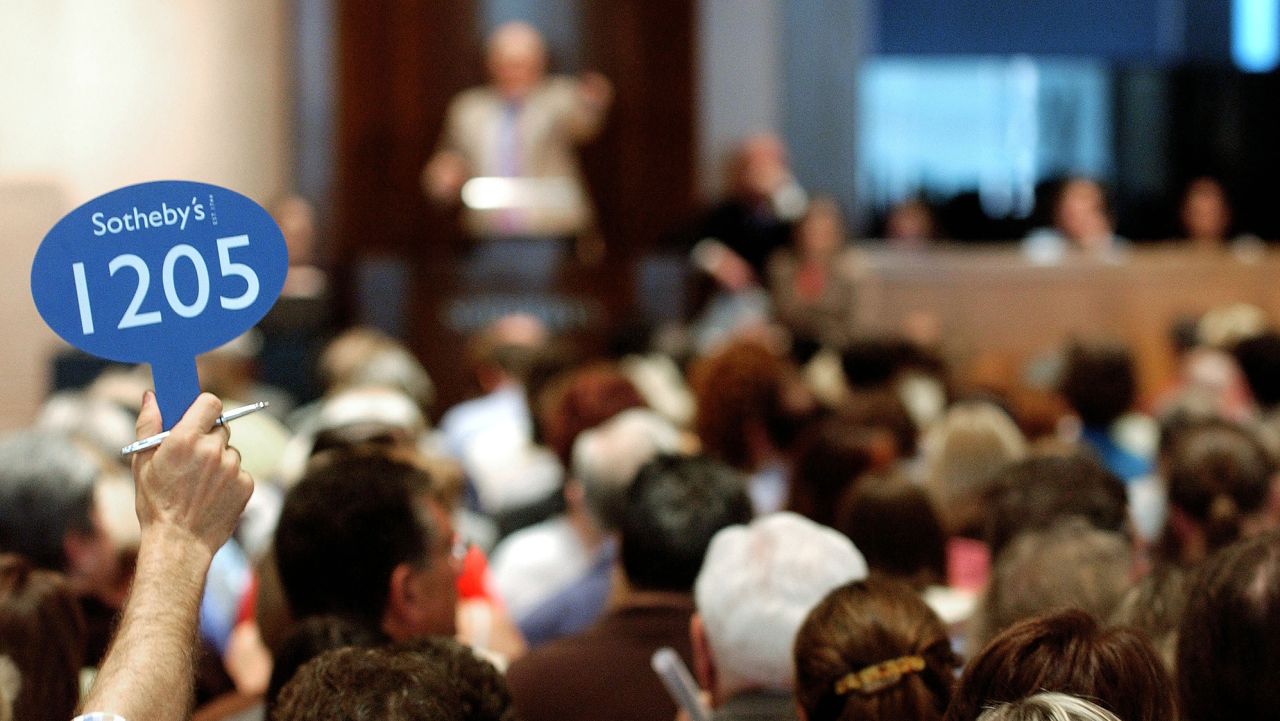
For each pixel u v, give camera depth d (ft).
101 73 30.91
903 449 20.62
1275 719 8.89
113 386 20.43
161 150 32.53
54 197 28.96
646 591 12.92
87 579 13.57
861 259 43.70
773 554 11.12
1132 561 13.24
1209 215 47.21
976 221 59.26
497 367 26.25
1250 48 60.18
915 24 58.65
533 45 45.24
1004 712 6.97
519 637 15.96
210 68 34.40
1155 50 59.82
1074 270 43.50
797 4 53.36
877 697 8.97
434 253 46.52
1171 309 43.39
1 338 28.32
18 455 13.61
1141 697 7.83
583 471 16.66
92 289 8.07
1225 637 8.97
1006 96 59.36
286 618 12.88
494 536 21.50
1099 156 59.88
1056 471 13.92
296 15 43.60
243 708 12.26
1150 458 23.81
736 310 40.09
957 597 14.12
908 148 59.26
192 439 7.67
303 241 38.52
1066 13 59.16
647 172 50.37
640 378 25.79
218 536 7.68
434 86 50.03
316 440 15.88
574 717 12.34
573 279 40.42
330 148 46.24
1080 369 23.24
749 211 45.85
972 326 43.57
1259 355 24.35
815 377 30.14
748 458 21.17
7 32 29.81
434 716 7.75
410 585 11.43
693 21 49.78
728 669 10.96
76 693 10.44
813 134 53.62
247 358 26.35
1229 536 14.25
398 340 40.27
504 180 43.96
